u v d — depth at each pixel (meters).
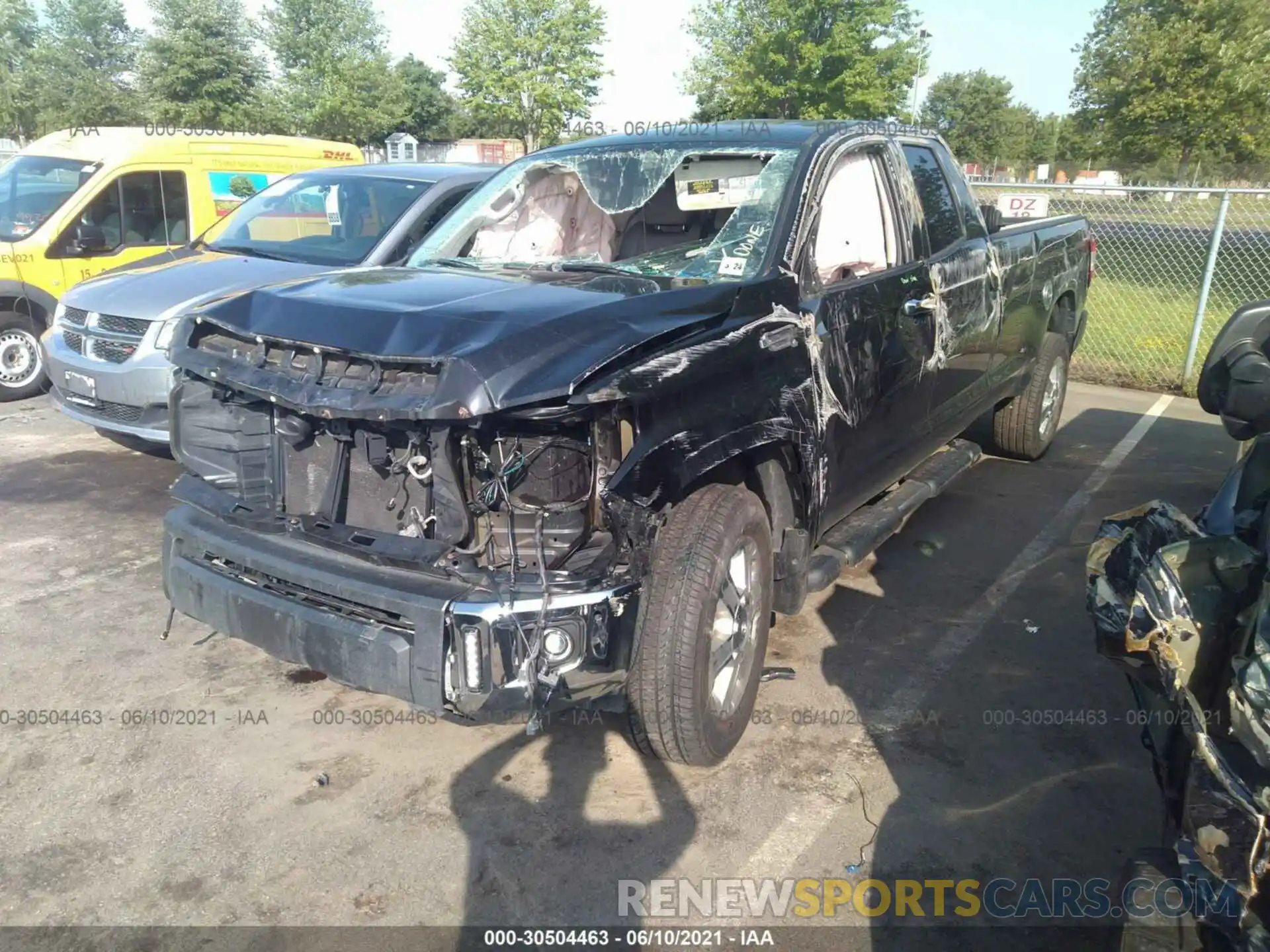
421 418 2.62
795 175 3.84
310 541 3.01
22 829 3.05
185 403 3.44
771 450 3.45
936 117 69.31
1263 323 2.78
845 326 3.79
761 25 25.61
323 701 3.80
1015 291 5.59
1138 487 6.32
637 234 4.28
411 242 6.73
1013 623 4.48
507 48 30.00
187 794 3.23
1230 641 2.11
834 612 4.57
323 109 37.97
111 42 40.25
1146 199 13.52
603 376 2.77
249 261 6.55
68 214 8.28
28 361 8.44
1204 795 1.93
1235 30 23.27
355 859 2.94
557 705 2.74
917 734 3.61
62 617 4.43
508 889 2.83
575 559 2.80
